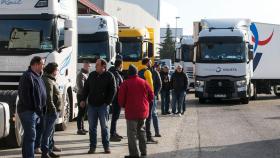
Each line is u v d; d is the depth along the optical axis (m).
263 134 15.02
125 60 27.69
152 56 29.41
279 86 32.19
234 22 26.88
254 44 29.95
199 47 26.53
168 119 19.27
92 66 21.38
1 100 11.88
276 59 30.59
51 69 10.73
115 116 13.66
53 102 10.78
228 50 26.23
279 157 11.29
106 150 11.72
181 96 20.69
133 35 27.80
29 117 9.59
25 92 9.52
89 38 21.64
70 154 11.57
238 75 26.12
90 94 11.56
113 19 23.09
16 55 13.89
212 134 14.99
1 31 14.06
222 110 23.16
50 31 14.03
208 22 27.00
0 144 12.10
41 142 10.66
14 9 14.12
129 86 10.97
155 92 15.57
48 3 14.14
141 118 10.96
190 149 12.30
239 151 12.04
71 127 16.39
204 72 26.38
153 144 13.08
